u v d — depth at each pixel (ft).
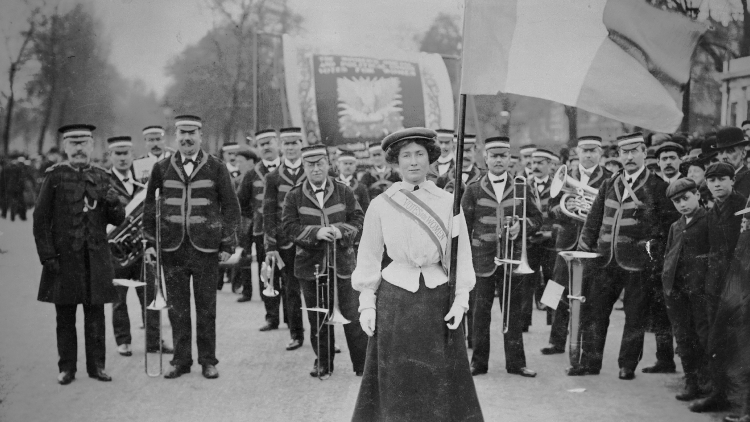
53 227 16.58
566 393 15.88
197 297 17.47
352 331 17.38
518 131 26.94
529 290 20.77
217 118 25.91
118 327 19.25
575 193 19.86
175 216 17.44
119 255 19.35
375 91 27.22
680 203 15.94
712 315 15.31
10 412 14.66
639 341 16.92
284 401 15.44
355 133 26.94
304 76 26.66
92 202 16.80
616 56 13.04
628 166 17.52
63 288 16.39
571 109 26.00
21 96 23.04
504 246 17.54
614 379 16.85
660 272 17.01
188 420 14.08
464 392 11.07
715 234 15.56
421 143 11.25
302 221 17.72
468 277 11.18
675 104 13.08
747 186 15.60
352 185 24.90
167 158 17.83
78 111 23.41
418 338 10.90
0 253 24.95
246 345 20.31
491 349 19.76
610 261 17.25
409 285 10.99
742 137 17.78
